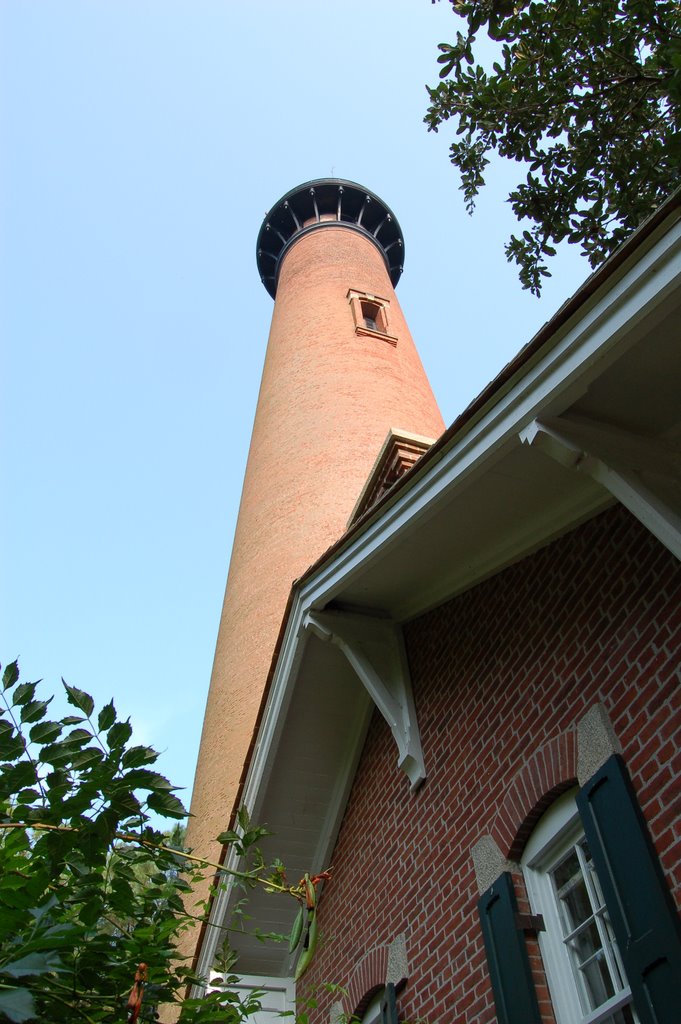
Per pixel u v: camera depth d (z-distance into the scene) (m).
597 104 8.46
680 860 4.72
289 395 20.97
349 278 26.34
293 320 24.36
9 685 4.14
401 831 7.48
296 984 8.50
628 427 5.47
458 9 8.30
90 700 4.15
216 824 14.16
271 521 17.80
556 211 8.98
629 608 5.71
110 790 4.02
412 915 7.01
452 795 6.90
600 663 5.80
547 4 8.16
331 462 18.22
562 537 6.55
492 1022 5.77
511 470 6.02
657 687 5.29
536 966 5.53
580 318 4.97
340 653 8.13
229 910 8.46
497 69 8.55
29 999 3.33
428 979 6.57
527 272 9.25
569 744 5.81
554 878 5.85
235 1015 4.42
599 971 5.27
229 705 15.62
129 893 4.24
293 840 8.57
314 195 31.39
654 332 4.89
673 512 4.93
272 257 32.38
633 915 4.83
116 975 4.12
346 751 8.60
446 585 7.57
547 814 5.97
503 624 6.91
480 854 6.33
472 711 6.94
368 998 7.33
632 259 4.62
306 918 4.32
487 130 8.81
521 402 5.41
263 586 16.73
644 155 8.57
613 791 5.23
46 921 3.87
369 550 7.02
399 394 20.77
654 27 8.01
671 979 4.47
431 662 7.65
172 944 4.45
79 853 4.07
